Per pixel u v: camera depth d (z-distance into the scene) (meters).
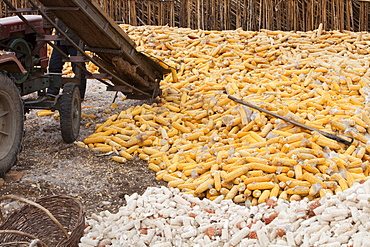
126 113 7.02
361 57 8.69
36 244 3.04
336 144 5.46
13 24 5.52
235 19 11.85
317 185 4.77
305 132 5.84
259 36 9.88
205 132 6.21
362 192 4.11
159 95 7.72
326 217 3.99
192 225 4.23
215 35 10.00
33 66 5.95
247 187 4.87
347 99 6.86
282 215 4.15
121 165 5.72
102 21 5.69
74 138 6.26
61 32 5.50
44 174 5.29
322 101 6.76
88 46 6.24
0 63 5.00
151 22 12.03
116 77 6.52
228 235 4.06
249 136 5.84
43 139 6.39
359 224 3.89
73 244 3.44
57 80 6.53
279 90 7.37
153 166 5.61
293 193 4.80
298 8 11.36
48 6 5.30
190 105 7.10
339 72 7.70
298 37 9.92
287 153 5.36
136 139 6.05
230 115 6.22
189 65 8.89
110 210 4.67
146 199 4.45
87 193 4.96
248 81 7.84
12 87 5.04
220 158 5.36
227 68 8.58
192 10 11.54
